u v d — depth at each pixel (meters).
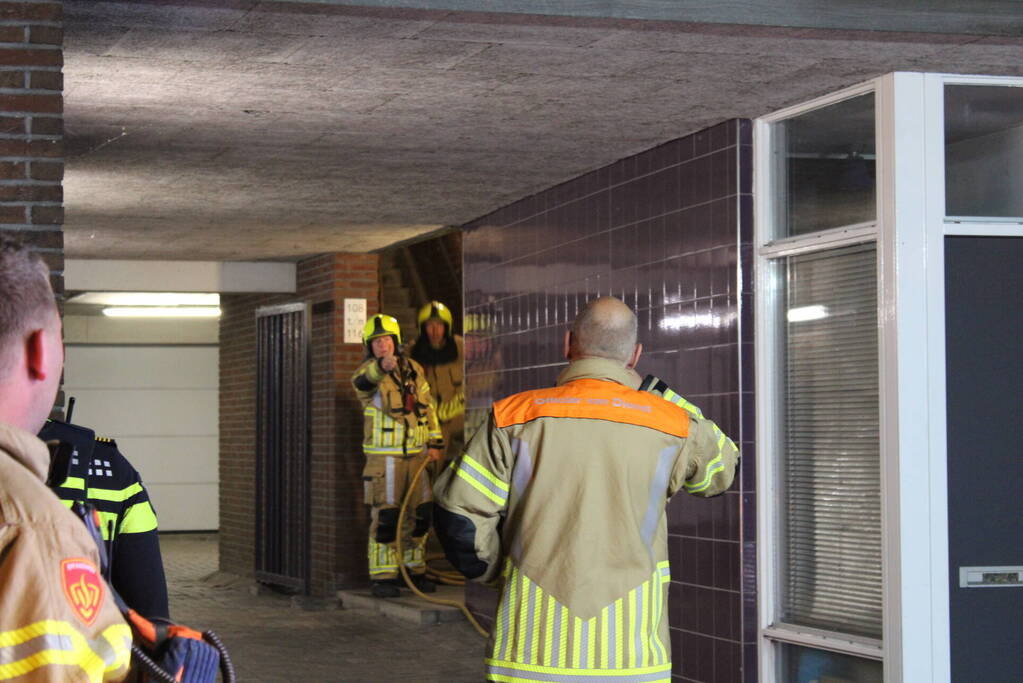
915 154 5.22
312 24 4.70
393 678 7.87
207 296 16.05
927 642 5.05
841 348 5.66
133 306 17.53
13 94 4.06
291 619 10.39
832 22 4.76
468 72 5.43
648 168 7.11
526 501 3.52
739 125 6.27
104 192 8.43
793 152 6.06
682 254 6.75
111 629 1.35
